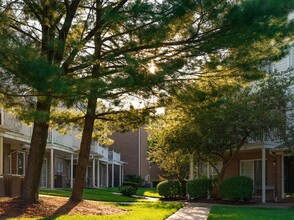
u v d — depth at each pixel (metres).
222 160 22.11
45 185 27.69
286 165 21.56
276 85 18.14
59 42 9.10
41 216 11.07
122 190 24.39
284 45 10.28
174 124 16.42
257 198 21.67
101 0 10.44
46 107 10.41
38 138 12.38
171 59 9.73
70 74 9.74
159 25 9.09
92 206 13.56
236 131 17.91
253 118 17.33
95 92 8.79
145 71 9.24
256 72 10.53
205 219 11.49
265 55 10.20
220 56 10.01
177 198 22.64
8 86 8.89
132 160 48.53
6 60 8.07
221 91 11.14
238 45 9.38
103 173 43.69
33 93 8.86
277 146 20.52
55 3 9.84
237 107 17.42
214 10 8.80
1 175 16.14
